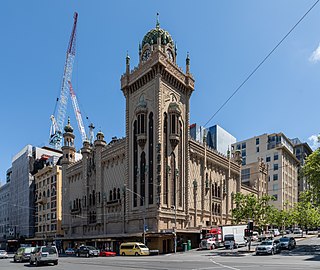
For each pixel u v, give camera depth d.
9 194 130.00
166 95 61.31
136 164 62.19
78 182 81.62
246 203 53.91
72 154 90.75
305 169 51.56
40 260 32.69
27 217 108.44
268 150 126.12
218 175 75.25
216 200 72.56
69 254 62.06
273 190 121.19
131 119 65.44
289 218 81.62
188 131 64.88
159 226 54.69
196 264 29.25
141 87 64.25
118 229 63.91
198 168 67.50
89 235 73.12
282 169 121.81
